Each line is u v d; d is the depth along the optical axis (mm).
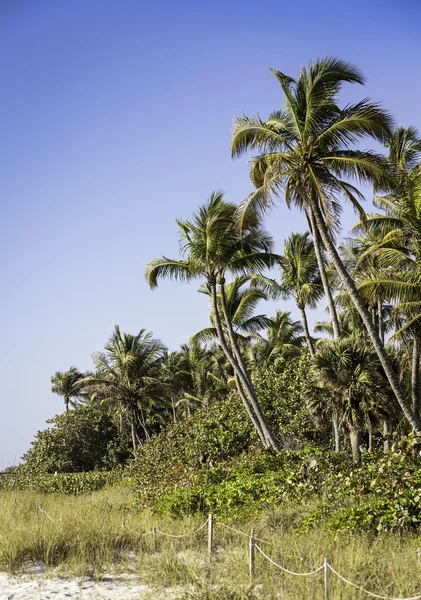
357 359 20516
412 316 20109
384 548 10125
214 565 10312
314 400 21172
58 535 12812
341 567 8883
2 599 9430
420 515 11320
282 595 8219
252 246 24578
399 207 21594
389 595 7934
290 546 10648
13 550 11953
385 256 19828
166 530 14016
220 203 23531
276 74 18344
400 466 12953
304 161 18328
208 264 24031
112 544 12750
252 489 16281
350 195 18781
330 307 22156
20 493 31641
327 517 12578
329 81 18016
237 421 27969
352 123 17734
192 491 17016
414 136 24453
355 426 20109
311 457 18438
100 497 24656
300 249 28047
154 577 10125
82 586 10070
